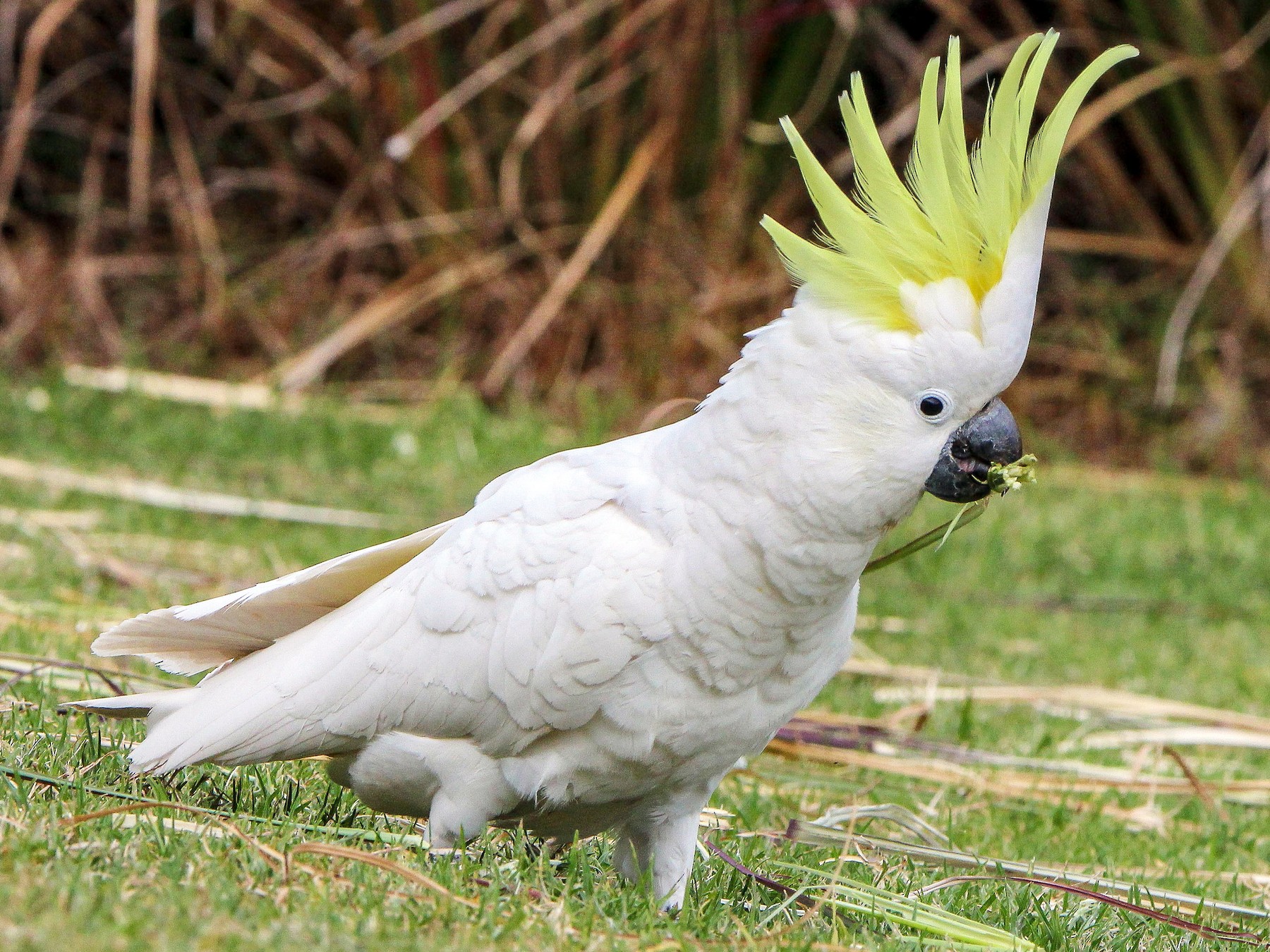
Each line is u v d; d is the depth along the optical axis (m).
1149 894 6.87
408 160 18.20
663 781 5.89
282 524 13.48
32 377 17.81
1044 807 8.78
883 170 5.55
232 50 18.91
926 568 14.48
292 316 18.97
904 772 8.98
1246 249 19.00
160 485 14.19
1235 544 15.80
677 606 5.54
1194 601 14.16
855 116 5.61
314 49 17.81
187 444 15.66
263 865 5.29
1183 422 19.61
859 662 11.43
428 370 18.83
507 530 5.73
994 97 6.11
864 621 12.57
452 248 18.45
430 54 17.61
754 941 5.41
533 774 5.75
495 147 18.30
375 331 18.41
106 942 4.39
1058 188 20.56
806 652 5.79
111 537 12.30
